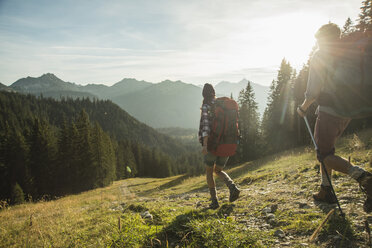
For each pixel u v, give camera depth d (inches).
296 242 86.1
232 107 133.7
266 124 1449.3
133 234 104.4
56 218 212.8
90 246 109.9
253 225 109.8
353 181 139.6
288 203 129.3
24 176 1745.8
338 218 93.0
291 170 269.1
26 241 134.5
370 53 76.3
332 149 93.5
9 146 1867.6
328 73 85.3
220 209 140.3
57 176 1925.4
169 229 108.0
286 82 1376.7
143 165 4532.5
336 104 85.3
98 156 2170.3
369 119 986.1
